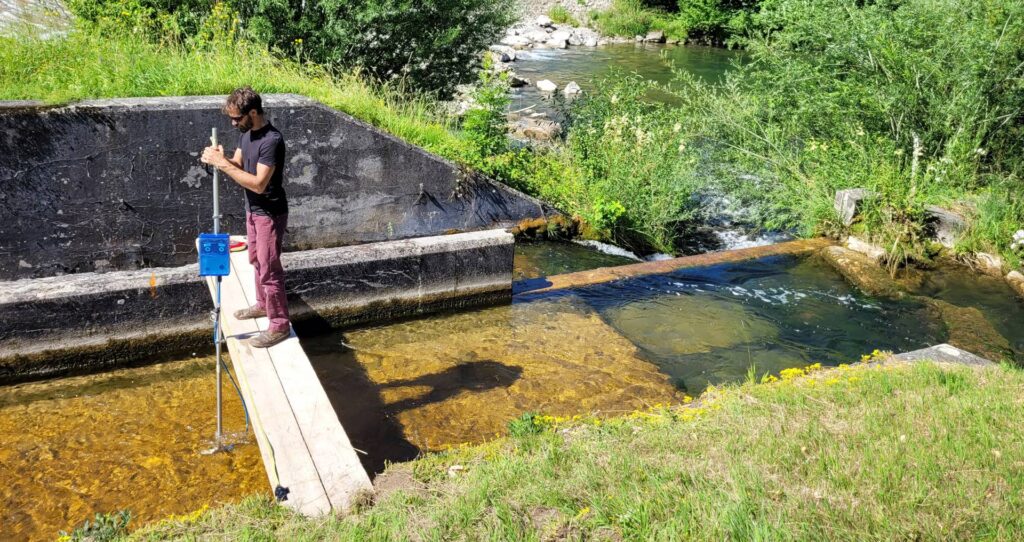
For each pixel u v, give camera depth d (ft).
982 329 27.55
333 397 21.25
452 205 32.42
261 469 17.69
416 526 13.61
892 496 13.48
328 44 41.11
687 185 38.06
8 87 26.35
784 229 39.52
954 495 13.47
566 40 103.14
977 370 20.18
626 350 24.80
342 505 14.39
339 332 25.59
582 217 35.86
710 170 42.68
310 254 25.14
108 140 24.56
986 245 33.71
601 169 38.47
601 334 25.99
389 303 26.53
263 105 26.96
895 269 32.68
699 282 31.09
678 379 23.07
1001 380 19.16
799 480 14.30
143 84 27.86
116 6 33.73
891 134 39.81
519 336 25.59
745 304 29.12
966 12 39.14
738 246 37.45
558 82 73.10
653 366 23.76
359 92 34.17
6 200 23.53
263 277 18.51
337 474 15.12
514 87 70.44
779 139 42.55
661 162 37.29
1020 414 16.57
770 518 12.97
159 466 17.70
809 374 21.07
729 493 13.71
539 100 63.93
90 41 30.42
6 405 20.24
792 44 46.21
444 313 27.48
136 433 19.06
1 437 18.69
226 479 17.28
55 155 23.88
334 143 28.68
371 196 30.22
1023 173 38.14
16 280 24.09
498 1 48.78
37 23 32.09
